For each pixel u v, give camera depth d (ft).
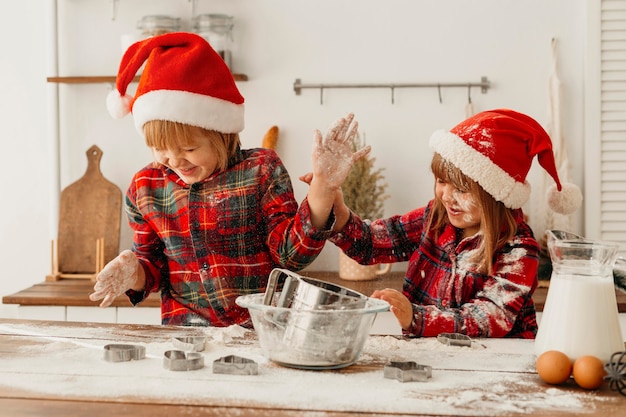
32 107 8.46
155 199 5.23
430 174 8.13
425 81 8.08
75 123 8.41
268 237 4.91
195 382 3.24
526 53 7.99
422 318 4.31
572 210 6.07
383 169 8.16
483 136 4.78
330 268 8.29
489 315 4.41
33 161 8.50
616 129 7.87
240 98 5.07
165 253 5.26
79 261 8.26
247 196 5.02
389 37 8.08
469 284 4.84
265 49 8.18
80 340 4.01
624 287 3.84
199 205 5.07
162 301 5.32
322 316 3.36
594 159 7.89
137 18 8.26
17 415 2.86
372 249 5.46
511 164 4.78
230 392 3.10
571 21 7.94
